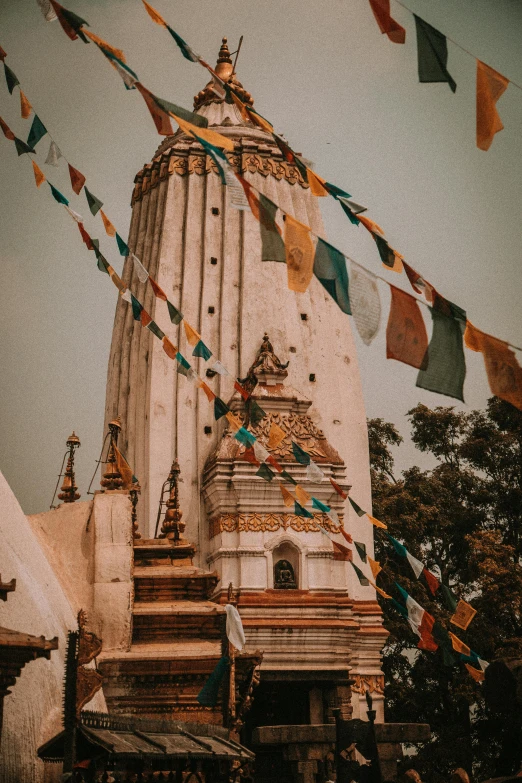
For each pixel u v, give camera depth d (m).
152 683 17.33
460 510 41.75
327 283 9.52
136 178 42.31
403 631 37.91
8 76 13.16
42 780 12.98
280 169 40.59
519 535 41.66
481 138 8.97
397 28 9.26
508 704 9.55
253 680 18.14
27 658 10.73
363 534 36.88
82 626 11.46
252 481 32.03
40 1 10.78
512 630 36.25
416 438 43.53
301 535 32.00
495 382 9.33
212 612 18.81
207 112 41.41
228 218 39.62
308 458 16.80
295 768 19.50
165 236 39.28
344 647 30.89
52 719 13.59
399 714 37.47
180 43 11.05
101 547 18.03
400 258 10.20
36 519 18.50
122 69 10.45
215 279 38.75
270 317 38.28
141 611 18.62
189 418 36.22
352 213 10.59
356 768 14.57
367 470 38.09
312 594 31.34
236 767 14.34
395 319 9.46
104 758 11.32
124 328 39.91
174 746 12.16
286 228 9.59
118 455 20.08
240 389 16.27
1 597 10.88
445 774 33.16
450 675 36.91
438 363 9.42
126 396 38.72
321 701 30.61
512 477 42.75
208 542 33.66
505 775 9.50
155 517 34.66
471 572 36.97
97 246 14.83
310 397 38.16
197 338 15.55
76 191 13.99
